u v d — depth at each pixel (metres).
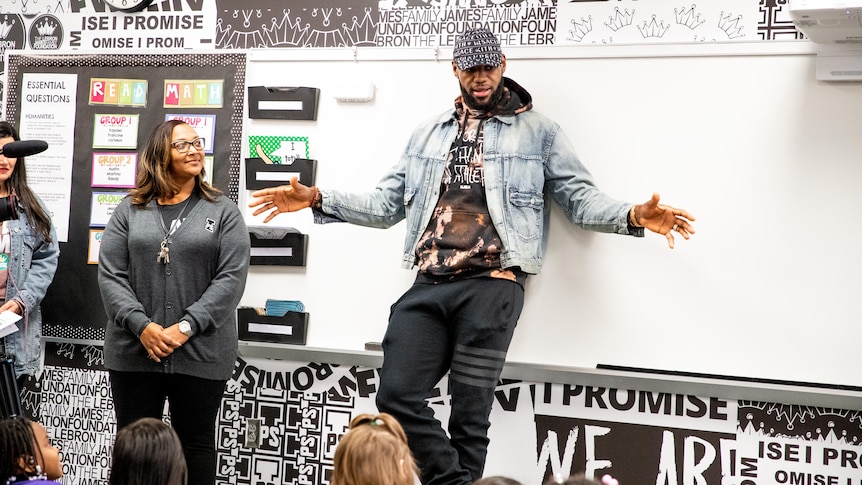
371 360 3.90
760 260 3.54
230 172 4.10
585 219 3.51
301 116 4.00
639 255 3.65
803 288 3.49
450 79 3.87
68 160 4.30
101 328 4.23
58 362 4.32
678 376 3.58
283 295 4.04
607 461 3.68
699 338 3.59
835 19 3.12
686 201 3.61
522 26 3.82
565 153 3.61
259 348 4.02
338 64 4.00
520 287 3.59
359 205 3.71
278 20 4.11
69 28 4.36
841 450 3.46
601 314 3.68
